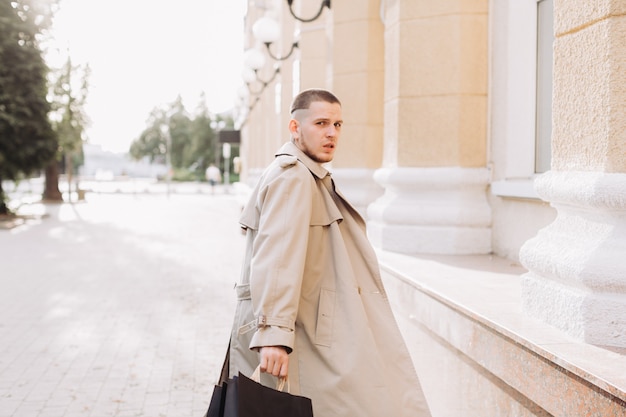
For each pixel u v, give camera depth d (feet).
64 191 144.97
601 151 8.82
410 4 19.08
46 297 28.84
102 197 129.80
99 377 17.80
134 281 33.12
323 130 9.02
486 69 18.80
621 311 8.42
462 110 18.75
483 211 18.66
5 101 73.00
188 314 25.66
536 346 8.50
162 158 281.74
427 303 13.03
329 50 27.66
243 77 45.19
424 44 18.98
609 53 8.64
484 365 10.28
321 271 8.82
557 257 9.44
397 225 19.22
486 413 10.69
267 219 8.27
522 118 17.12
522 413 9.48
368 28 26.48
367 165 26.63
